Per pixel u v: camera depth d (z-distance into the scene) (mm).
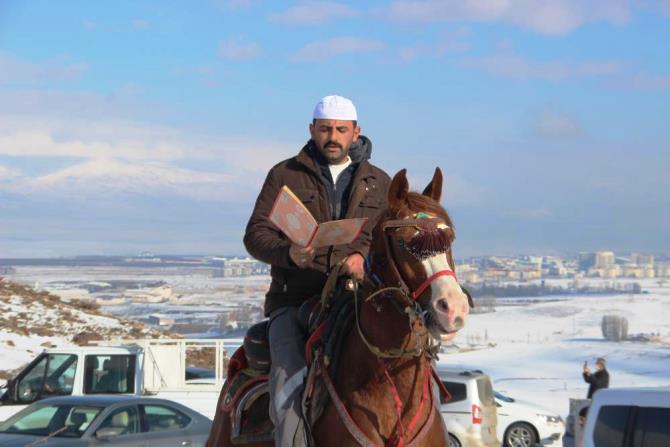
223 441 6219
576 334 159000
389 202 5125
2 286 42656
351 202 5855
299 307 5891
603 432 10477
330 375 5328
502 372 81000
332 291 5555
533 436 25297
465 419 21781
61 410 15031
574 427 14578
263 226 5871
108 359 19516
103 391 19266
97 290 152625
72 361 19312
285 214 5242
